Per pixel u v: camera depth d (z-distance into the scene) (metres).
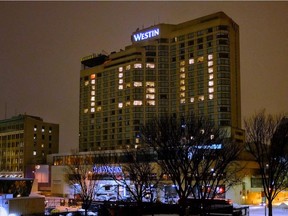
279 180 79.69
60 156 159.62
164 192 91.62
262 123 54.72
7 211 63.09
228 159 55.81
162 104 190.62
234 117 176.12
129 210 61.44
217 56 178.38
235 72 181.62
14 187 71.00
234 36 184.88
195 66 184.62
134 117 191.62
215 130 57.50
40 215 67.50
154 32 196.62
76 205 101.88
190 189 46.97
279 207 89.94
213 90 177.50
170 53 193.88
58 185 146.38
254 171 104.81
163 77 192.62
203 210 47.81
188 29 188.75
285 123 51.09
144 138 71.31
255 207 94.44
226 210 59.12
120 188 108.25
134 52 196.38
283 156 51.69
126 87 197.12
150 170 78.12
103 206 65.56
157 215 56.72
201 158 49.12
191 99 183.50
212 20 182.25
